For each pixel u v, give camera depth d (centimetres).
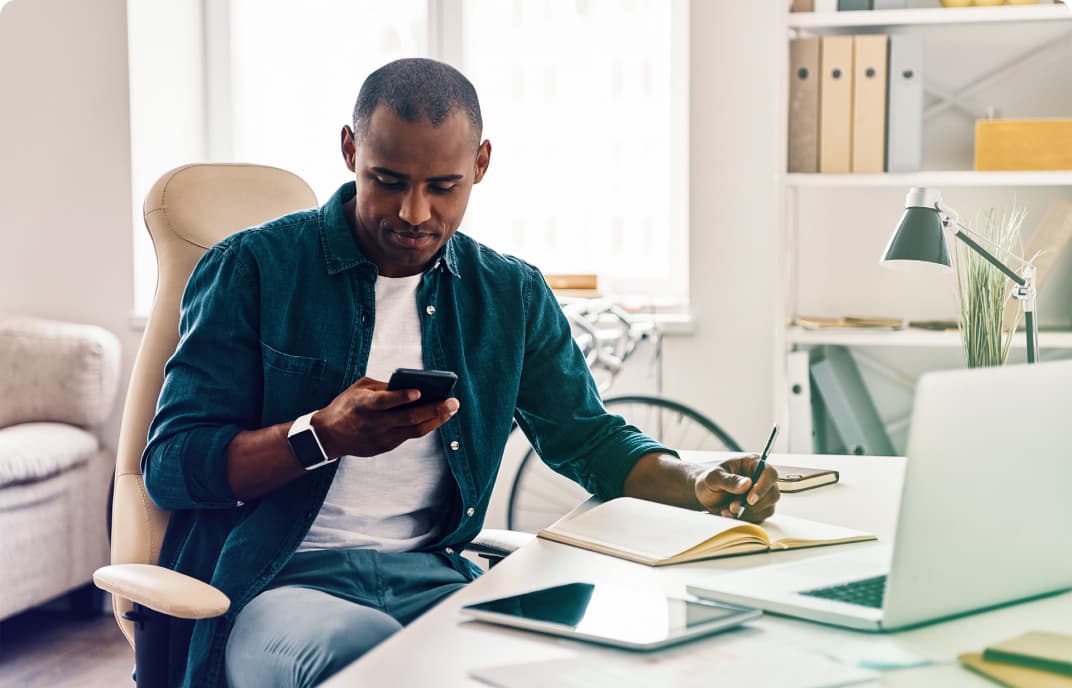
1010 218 251
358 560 126
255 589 124
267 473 118
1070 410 83
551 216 295
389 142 122
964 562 80
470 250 145
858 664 73
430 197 125
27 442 255
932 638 78
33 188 297
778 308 235
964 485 78
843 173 232
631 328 260
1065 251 247
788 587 89
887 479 142
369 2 304
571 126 292
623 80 288
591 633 78
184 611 105
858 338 234
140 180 295
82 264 296
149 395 141
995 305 195
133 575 114
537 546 109
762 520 117
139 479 138
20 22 294
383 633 107
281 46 310
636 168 290
